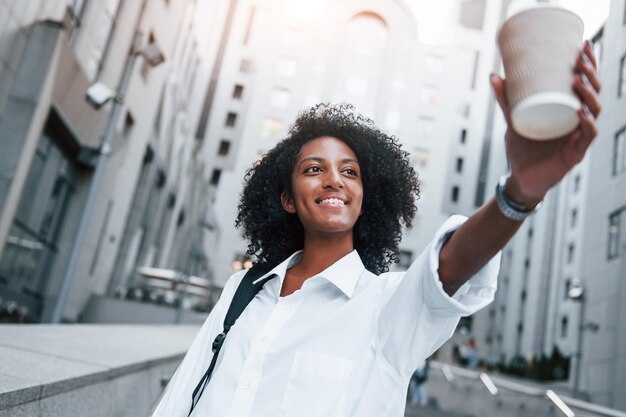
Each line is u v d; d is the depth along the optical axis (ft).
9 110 33.30
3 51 31.83
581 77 2.53
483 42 162.71
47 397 7.91
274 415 3.62
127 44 52.54
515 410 35.29
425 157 153.69
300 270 4.69
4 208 32.48
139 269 76.84
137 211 74.64
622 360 56.44
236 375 3.90
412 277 3.59
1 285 39.27
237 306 4.50
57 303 30.32
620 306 59.06
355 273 4.21
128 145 59.31
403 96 157.58
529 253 142.61
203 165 121.39
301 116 5.63
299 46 159.94
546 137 2.55
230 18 160.25
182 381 4.51
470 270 3.26
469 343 67.36
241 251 142.31
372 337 3.76
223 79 156.25
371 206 5.45
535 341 127.03
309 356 3.73
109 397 10.54
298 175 4.70
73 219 49.19
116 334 20.66
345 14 162.40
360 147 5.35
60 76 36.60
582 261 71.31
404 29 161.48
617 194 63.67
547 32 2.60
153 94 65.21
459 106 157.28
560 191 130.52
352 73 158.71
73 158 47.85
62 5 38.14
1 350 10.25
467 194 152.56
